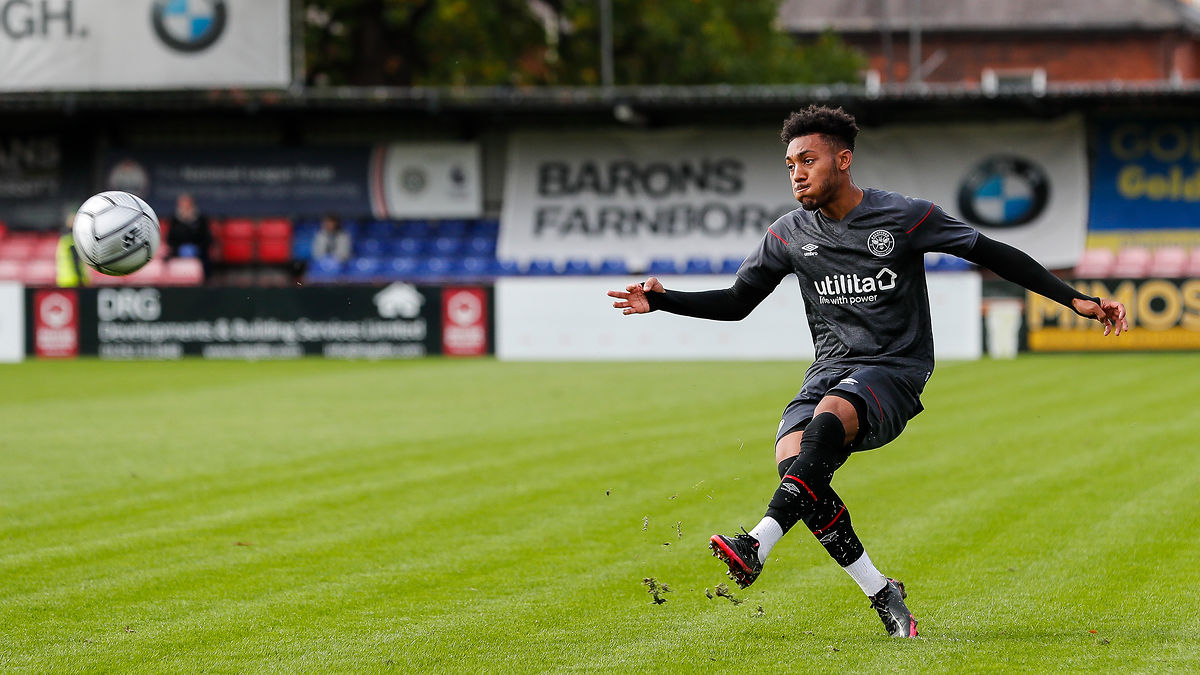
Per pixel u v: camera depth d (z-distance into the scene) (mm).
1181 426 34750
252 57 71188
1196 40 147625
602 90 73812
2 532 22062
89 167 80125
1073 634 15141
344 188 80688
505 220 79938
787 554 20172
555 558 19953
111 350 63250
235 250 80188
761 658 14258
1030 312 61406
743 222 79000
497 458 30312
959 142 77750
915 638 15047
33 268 77000
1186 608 16375
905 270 14586
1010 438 32844
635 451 31234
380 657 14531
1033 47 147125
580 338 62344
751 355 61562
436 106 74875
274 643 15195
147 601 17344
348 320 63094
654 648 14781
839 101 73312
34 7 71188
